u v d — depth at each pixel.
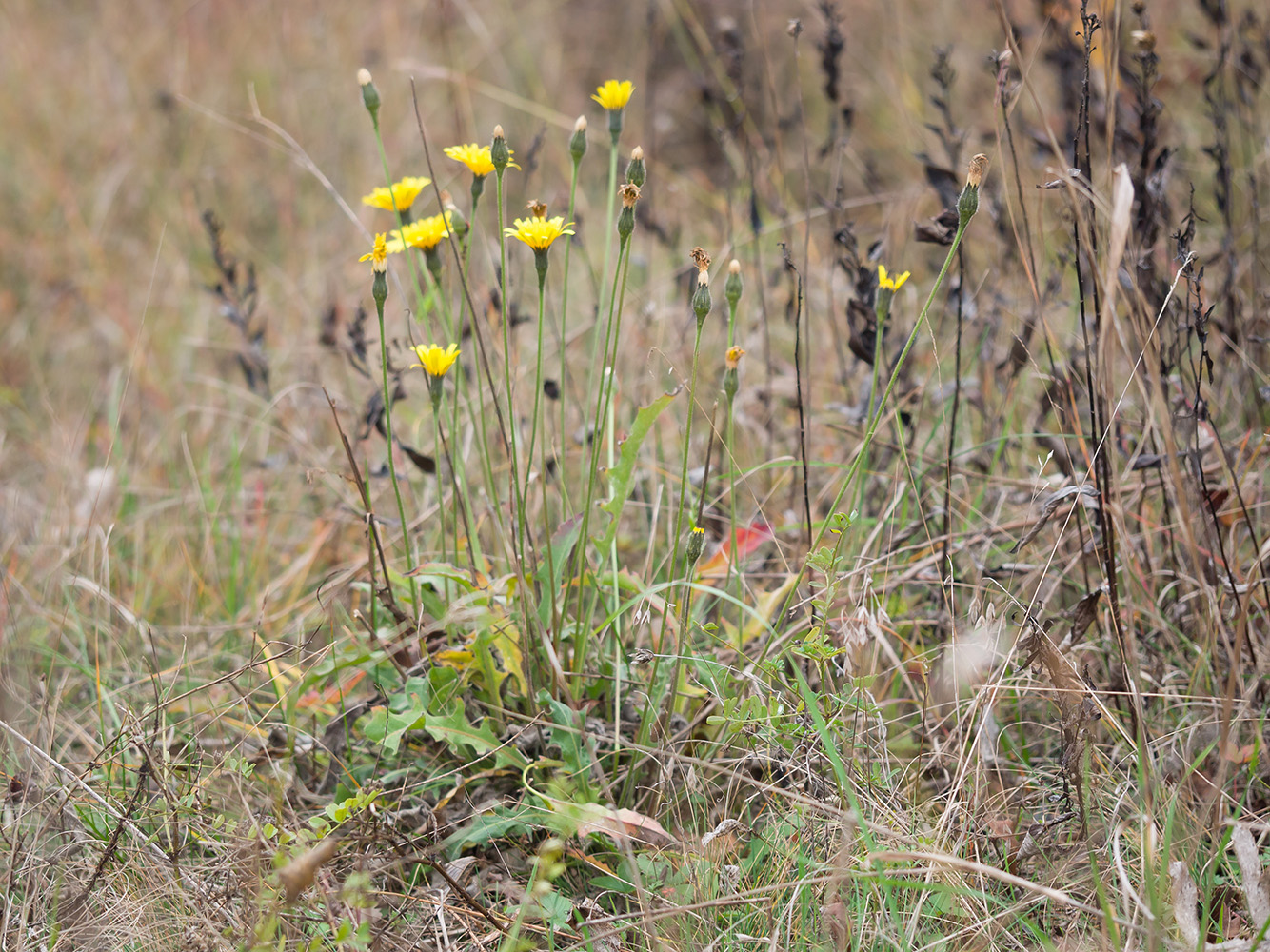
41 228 4.29
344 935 1.41
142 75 5.00
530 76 4.83
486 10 5.43
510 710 1.89
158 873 1.66
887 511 2.17
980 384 2.48
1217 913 1.61
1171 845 1.60
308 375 3.32
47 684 2.02
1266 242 2.88
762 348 3.13
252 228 4.37
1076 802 1.69
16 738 1.92
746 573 2.20
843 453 2.64
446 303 1.95
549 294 3.48
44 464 3.08
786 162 4.02
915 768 1.82
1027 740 1.97
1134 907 1.54
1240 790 1.77
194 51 5.06
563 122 4.17
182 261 4.08
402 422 3.11
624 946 1.55
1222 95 2.77
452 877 1.62
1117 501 1.80
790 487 2.48
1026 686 1.75
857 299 2.16
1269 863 1.61
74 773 1.88
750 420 2.71
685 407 2.91
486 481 2.12
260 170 4.52
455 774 1.81
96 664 2.12
